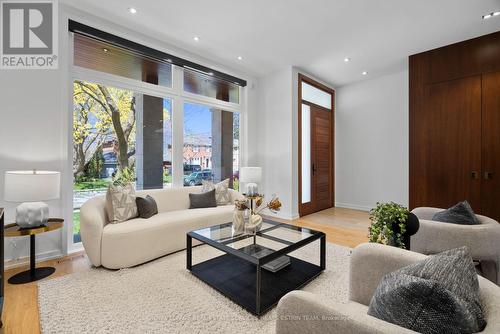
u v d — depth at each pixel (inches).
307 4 106.5
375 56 159.2
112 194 105.5
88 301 71.3
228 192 151.6
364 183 208.7
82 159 115.8
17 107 96.8
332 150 223.0
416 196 150.8
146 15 115.3
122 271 90.9
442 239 76.4
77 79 112.9
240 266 92.3
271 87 189.0
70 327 60.3
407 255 46.5
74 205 112.6
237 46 146.3
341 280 84.6
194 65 154.3
